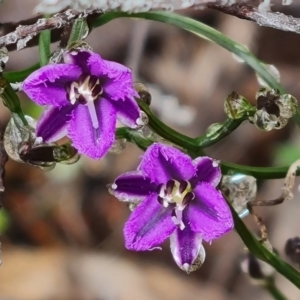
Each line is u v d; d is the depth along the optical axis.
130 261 0.49
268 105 0.26
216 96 0.50
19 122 0.26
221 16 0.48
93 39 0.49
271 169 0.27
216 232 0.26
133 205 0.27
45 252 0.50
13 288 0.48
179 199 0.26
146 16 0.28
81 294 0.48
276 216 0.46
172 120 0.49
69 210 0.52
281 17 0.26
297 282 0.28
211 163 0.26
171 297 0.47
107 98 0.26
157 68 0.51
